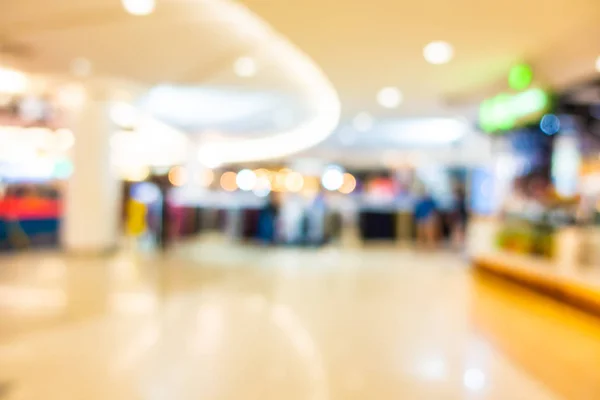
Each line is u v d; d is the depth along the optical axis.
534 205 6.33
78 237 8.10
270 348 3.50
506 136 6.91
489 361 3.42
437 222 11.92
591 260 5.08
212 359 3.22
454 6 3.69
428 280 6.93
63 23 5.11
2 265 6.92
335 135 12.47
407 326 4.31
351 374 3.05
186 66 6.83
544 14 3.84
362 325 4.29
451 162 13.20
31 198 8.60
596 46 4.68
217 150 15.56
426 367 3.25
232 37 5.41
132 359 3.18
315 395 2.69
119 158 14.59
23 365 3.02
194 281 6.14
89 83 7.92
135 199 10.92
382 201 13.63
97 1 4.48
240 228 11.65
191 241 11.42
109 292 5.25
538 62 5.25
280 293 5.58
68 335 3.67
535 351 3.66
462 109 8.14
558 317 4.78
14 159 9.09
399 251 10.98
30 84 8.06
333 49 4.89
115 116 10.04
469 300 5.55
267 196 11.57
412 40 4.56
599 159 5.98
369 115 9.09
